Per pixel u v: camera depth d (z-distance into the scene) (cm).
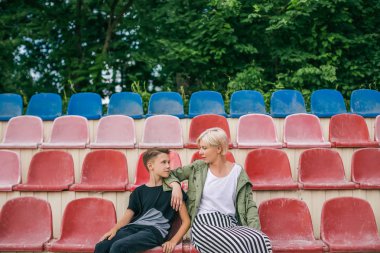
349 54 761
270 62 803
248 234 321
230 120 525
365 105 591
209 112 596
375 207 420
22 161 475
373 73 746
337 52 730
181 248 338
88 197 384
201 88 795
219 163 354
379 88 748
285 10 766
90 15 954
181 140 489
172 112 593
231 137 523
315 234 417
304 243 357
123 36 963
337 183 420
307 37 752
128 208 353
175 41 819
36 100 602
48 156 442
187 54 766
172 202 343
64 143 484
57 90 963
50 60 977
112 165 441
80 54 947
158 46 848
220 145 351
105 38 950
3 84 965
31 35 937
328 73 709
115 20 909
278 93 596
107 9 942
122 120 507
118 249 315
